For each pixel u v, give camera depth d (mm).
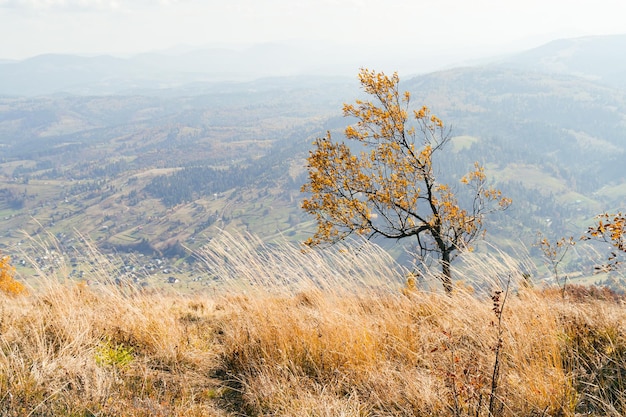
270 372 5039
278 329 5730
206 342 6340
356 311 6258
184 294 8680
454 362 4383
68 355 4613
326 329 5703
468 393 3943
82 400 3840
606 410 3873
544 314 5441
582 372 4488
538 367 4453
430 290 6895
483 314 5582
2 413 3426
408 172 11547
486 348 4922
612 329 5238
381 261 6895
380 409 4359
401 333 5730
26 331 5215
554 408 3984
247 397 4684
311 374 5223
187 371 5277
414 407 4281
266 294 6293
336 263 6746
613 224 5105
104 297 7176
